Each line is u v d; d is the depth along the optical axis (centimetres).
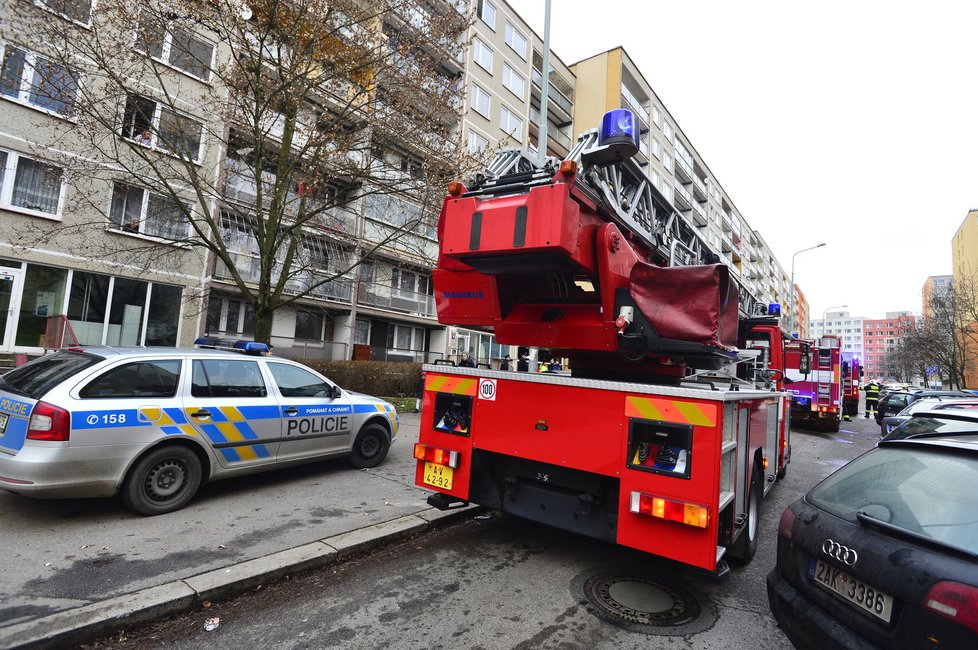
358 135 1109
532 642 305
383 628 315
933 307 3578
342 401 664
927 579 201
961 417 439
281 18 1004
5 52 1077
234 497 544
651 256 568
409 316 2572
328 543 422
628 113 405
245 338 1994
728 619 344
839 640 225
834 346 1537
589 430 366
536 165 504
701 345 391
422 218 1141
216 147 1494
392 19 1087
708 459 317
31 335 1359
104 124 975
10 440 425
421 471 466
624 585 389
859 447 1274
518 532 501
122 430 453
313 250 1642
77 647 284
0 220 1291
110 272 1467
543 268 396
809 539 262
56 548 392
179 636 300
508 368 612
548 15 987
